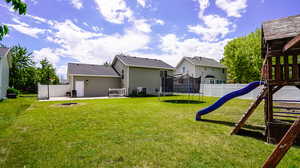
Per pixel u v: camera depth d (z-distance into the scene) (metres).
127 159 2.63
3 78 12.20
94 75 16.48
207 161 2.57
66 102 11.02
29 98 13.89
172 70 20.50
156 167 2.38
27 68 21.25
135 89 17.34
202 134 3.96
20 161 2.55
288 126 3.24
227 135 3.92
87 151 2.92
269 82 3.54
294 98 10.51
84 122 5.12
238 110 7.85
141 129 4.35
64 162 2.52
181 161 2.56
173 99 13.55
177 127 4.60
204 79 24.06
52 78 25.53
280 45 3.39
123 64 17.73
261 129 4.44
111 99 13.41
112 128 4.43
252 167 2.38
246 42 22.94
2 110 7.10
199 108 8.34
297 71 3.22
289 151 2.99
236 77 23.11
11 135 3.79
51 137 3.67
